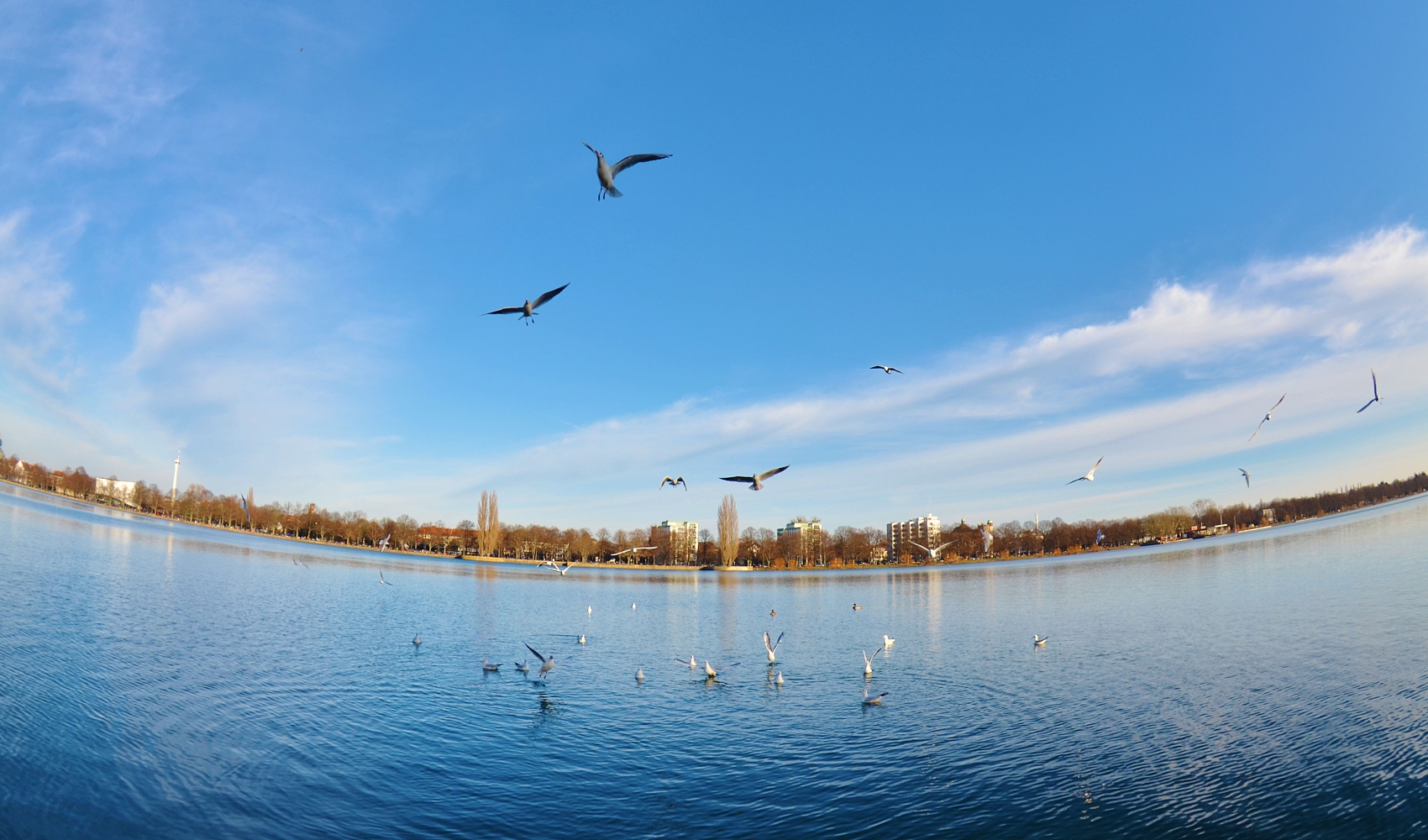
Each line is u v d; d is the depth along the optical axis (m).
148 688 36.56
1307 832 24.44
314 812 26.23
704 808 27.77
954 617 81.62
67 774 25.98
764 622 81.38
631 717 39.50
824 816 27.03
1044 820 26.25
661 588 140.00
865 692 44.94
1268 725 34.03
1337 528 168.12
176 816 24.69
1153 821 25.77
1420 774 27.53
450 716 38.38
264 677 42.16
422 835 25.23
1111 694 41.53
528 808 27.61
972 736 35.44
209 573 88.31
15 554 72.12
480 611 84.31
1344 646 47.69
